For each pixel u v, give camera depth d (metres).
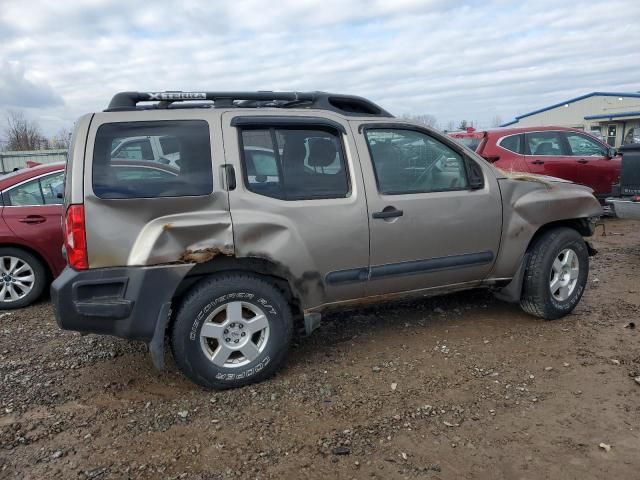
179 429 3.19
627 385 3.55
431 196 4.12
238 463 2.85
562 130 9.64
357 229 3.85
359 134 3.97
